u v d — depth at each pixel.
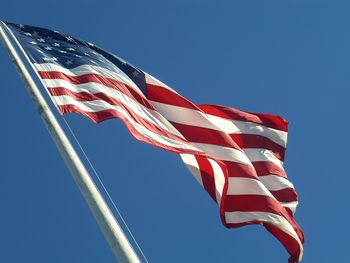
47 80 15.73
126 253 11.93
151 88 18.88
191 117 18.47
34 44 17.61
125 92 16.58
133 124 15.41
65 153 13.35
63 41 18.28
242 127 20.05
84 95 15.63
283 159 19.98
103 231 12.23
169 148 15.15
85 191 12.75
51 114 14.09
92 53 17.73
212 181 17.59
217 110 20.28
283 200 19.12
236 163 17.72
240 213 17.19
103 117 15.02
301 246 17.09
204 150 17.94
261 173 19.39
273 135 20.12
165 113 18.55
